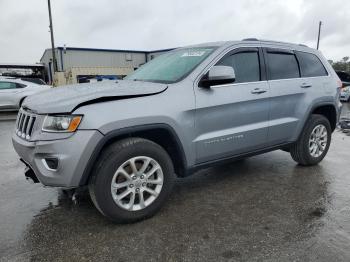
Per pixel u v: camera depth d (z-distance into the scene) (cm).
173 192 417
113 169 309
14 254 281
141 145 322
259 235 308
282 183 447
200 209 366
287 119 461
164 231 317
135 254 280
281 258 271
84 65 3956
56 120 294
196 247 289
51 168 302
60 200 394
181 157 357
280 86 445
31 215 354
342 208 366
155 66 435
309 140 501
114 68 3544
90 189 315
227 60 397
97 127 296
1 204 384
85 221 339
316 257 272
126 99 317
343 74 1922
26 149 315
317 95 495
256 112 417
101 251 285
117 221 326
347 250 282
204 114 366
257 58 430
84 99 298
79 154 292
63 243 298
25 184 452
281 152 613
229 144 395
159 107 330
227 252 281
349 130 855
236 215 350
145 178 331
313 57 518
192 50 421
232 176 477
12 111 1410
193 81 363
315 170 504
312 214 351
